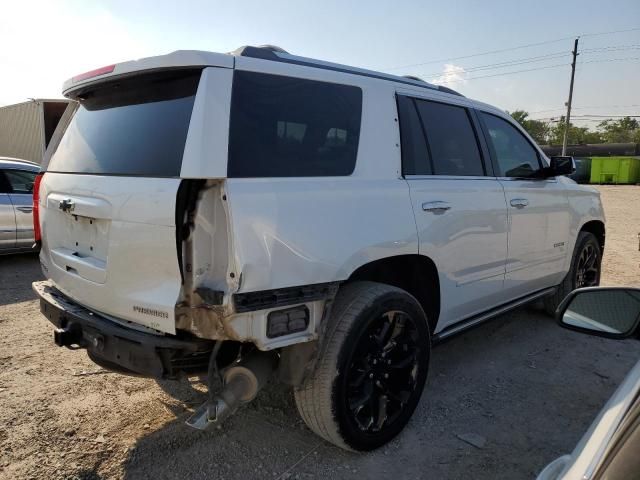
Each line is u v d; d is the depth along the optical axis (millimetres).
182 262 2328
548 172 4559
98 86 2979
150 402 3516
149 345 2393
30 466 2799
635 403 1431
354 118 3031
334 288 2664
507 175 4242
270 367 2719
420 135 3455
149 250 2406
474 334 4980
